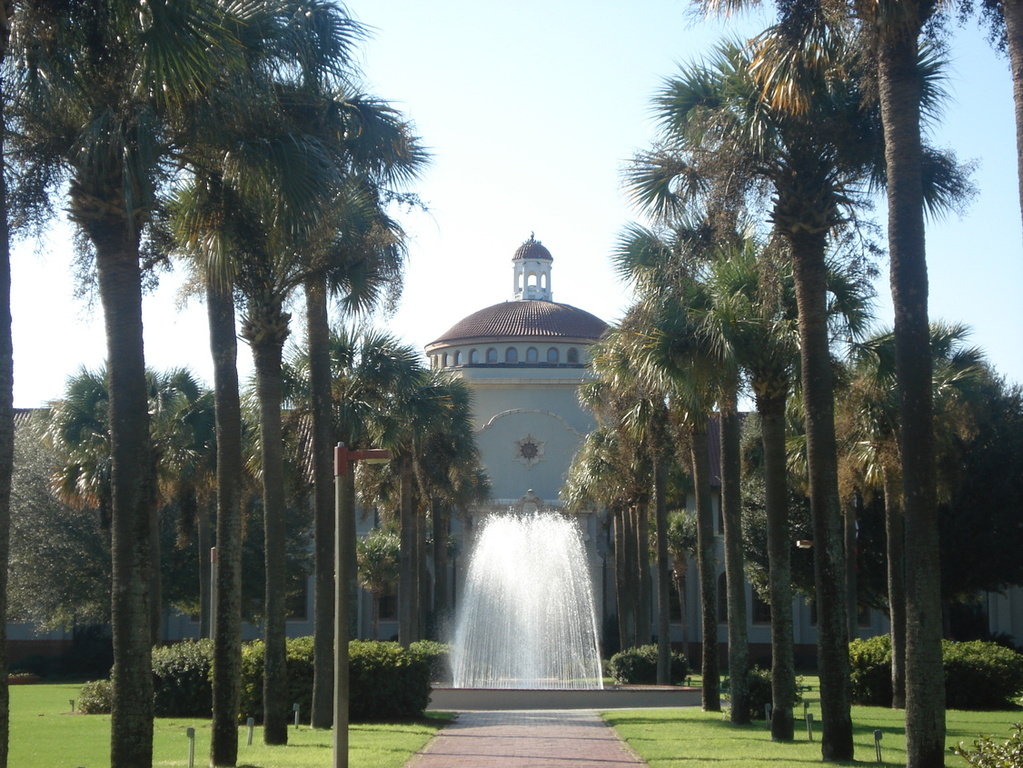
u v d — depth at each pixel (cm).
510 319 6781
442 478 4050
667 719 2470
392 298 2078
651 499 4069
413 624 4453
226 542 1738
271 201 1475
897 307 1345
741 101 1698
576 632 4331
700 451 2673
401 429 3161
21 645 5312
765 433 2019
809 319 1733
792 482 3497
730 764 1666
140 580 1323
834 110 1662
